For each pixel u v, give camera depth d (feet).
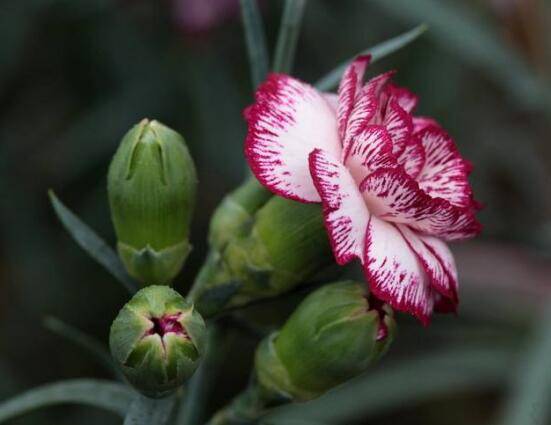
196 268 1.55
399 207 0.92
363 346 0.95
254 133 0.92
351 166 0.93
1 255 1.54
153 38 1.57
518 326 1.44
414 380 1.35
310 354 0.96
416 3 1.35
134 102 1.54
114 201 0.97
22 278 1.53
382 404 1.34
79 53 1.57
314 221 0.97
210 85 1.55
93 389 1.00
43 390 1.00
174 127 1.58
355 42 1.53
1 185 1.51
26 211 1.52
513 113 1.53
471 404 1.57
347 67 0.98
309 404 1.32
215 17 1.53
